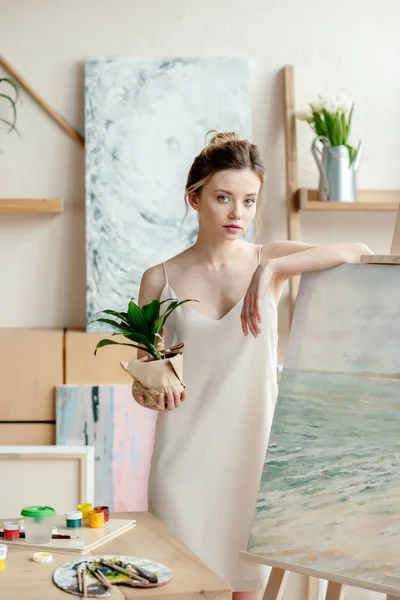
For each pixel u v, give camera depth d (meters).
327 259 1.80
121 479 2.72
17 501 2.68
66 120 3.01
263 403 1.93
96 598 1.23
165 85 2.96
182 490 1.90
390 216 3.10
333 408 1.67
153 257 2.95
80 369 2.75
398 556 1.47
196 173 1.91
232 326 1.93
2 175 2.99
